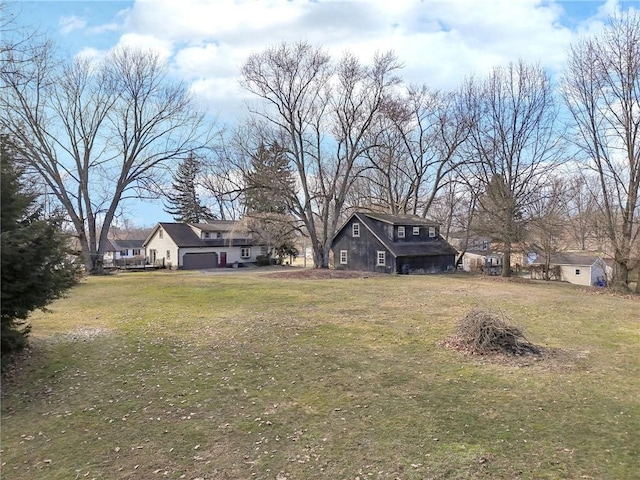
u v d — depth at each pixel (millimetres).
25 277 7543
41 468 4551
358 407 6086
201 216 55531
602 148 21312
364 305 15141
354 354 8742
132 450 4918
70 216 29453
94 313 13484
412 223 32469
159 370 7781
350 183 33250
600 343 9836
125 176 32031
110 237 58344
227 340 9922
